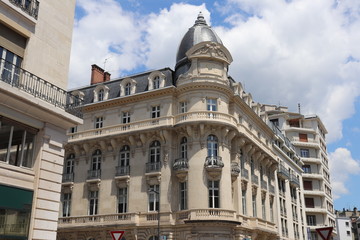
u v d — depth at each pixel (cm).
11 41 1620
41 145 1664
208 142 3428
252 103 4606
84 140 3878
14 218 1498
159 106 3709
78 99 1916
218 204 3278
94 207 3719
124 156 3741
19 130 1603
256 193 4062
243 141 3775
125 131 3694
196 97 3519
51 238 1634
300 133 7850
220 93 3578
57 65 1825
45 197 1636
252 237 3688
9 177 1512
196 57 3625
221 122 3412
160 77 3759
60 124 1762
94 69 4544
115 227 3441
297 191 5991
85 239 3603
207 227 3128
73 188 3866
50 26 1822
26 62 1659
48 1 1831
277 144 5466
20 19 1661
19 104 1554
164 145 3519
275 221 4575
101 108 4003
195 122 3369
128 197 3559
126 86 3972
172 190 3388
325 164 8425
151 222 3334
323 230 1393
